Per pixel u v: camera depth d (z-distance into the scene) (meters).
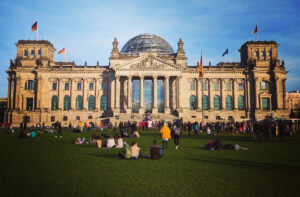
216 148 33.00
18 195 13.60
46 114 127.00
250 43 134.88
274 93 129.88
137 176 18.02
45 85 131.00
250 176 18.02
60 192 14.20
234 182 16.42
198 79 132.00
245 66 134.62
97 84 131.62
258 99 129.88
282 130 46.00
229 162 23.58
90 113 128.88
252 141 46.06
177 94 122.81
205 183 16.16
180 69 122.56
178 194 13.91
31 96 129.88
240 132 73.81
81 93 132.50
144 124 78.31
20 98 129.25
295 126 82.38
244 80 132.62
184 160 24.70
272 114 126.88
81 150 32.34
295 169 20.44
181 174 18.64
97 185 15.66
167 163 23.09
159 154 25.56
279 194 13.90
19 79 129.75
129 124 84.75
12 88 130.88
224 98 131.25
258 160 24.66
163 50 148.75
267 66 131.12
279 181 16.61
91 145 38.66
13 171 19.48
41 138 52.06
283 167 21.23
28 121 125.88
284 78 132.00
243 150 32.59
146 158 25.97
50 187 15.15
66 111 129.38
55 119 128.62
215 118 129.75
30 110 127.06
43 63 132.62
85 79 132.12
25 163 22.88
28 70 129.88
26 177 17.58
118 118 110.88
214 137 54.97
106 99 131.25
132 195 13.71
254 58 134.12
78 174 18.58
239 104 132.62
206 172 19.31
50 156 27.09
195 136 57.66
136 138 50.69
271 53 134.50
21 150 32.00
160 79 134.25
